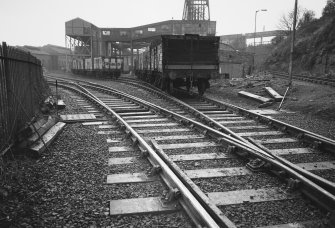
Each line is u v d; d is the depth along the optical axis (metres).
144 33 62.00
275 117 11.59
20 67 7.84
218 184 4.96
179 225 3.70
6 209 4.04
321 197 4.17
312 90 16.75
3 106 5.94
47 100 13.07
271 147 7.25
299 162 6.20
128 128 8.05
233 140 6.78
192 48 16.81
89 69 48.34
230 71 42.16
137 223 3.77
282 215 3.99
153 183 4.95
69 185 4.86
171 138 7.82
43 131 7.75
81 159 6.13
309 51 39.12
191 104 14.45
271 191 4.67
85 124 9.59
